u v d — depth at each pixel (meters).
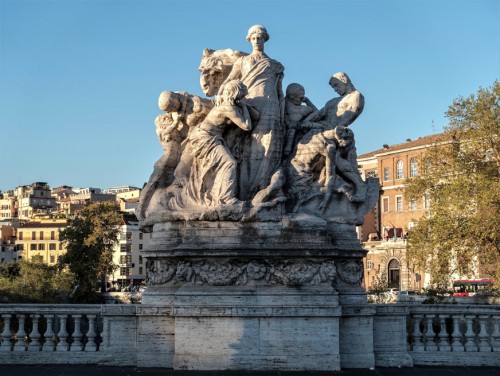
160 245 14.46
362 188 15.18
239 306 13.65
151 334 14.07
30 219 117.38
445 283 40.66
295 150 15.34
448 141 43.09
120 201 105.25
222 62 16.20
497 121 39.00
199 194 14.63
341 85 16.14
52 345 14.64
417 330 14.95
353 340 14.11
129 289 73.69
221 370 13.51
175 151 15.59
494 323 14.91
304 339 13.62
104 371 13.57
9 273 59.81
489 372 13.78
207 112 15.55
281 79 15.75
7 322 14.70
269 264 13.95
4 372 13.53
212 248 13.84
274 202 14.27
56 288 53.66
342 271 14.48
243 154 15.18
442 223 37.88
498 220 36.16
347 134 15.13
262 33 15.72
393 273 68.81
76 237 64.88
